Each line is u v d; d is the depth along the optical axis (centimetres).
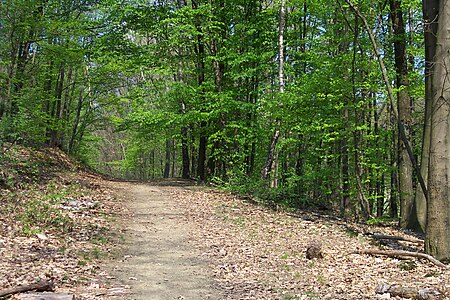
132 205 1542
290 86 1744
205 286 713
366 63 1456
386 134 1716
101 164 4634
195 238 1098
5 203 1101
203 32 2106
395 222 1775
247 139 2036
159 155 4603
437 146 892
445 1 890
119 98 2689
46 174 1667
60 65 2222
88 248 889
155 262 856
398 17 1528
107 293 630
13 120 1510
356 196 1723
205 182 2408
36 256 755
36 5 1639
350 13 1555
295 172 2141
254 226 1281
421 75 1628
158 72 2183
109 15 2319
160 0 2291
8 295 541
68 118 2808
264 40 2111
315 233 1227
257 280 753
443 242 878
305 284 727
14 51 1628
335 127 1552
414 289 637
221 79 2194
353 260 912
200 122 2325
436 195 890
